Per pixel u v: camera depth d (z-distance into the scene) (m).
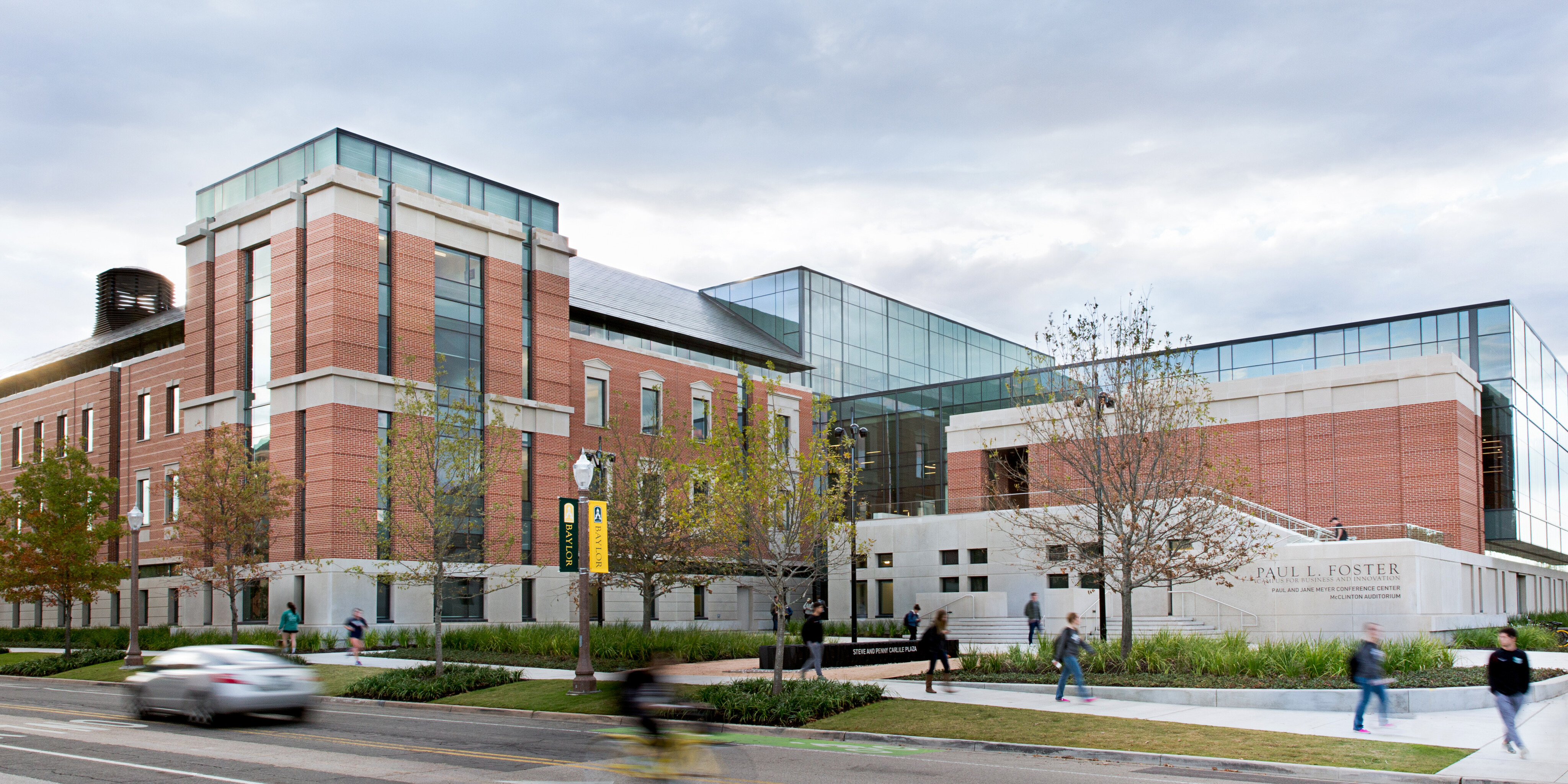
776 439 21.92
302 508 39.44
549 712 21.00
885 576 52.06
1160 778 13.66
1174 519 29.33
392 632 38.44
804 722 18.55
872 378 67.19
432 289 42.06
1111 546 26.39
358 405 39.28
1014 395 33.50
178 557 44.34
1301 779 13.77
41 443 44.66
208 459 36.81
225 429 38.59
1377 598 36.00
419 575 32.75
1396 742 15.66
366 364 39.81
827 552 23.80
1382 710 16.92
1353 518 43.56
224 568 36.75
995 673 24.02
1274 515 44.78
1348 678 20.62
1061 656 20.58
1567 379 61.81
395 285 40.91
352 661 31.94
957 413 57.25
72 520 39.72
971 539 49.06
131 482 48.09
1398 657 22.17
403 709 23.28
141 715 19.69
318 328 39.50
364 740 16.98
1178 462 28.00
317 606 37.69
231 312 43.25
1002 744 16.20
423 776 13.33
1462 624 39.41
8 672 35.50
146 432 47.94
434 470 29.02
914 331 71.56
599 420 49.19
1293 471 45.19
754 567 38.34
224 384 43.12
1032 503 48.34
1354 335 53.44
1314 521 44.47
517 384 44.78
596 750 15.85
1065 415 27.53
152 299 60.53
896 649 30.02
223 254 43.94
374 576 32.44
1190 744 15.66
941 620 22.03
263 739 17.08
